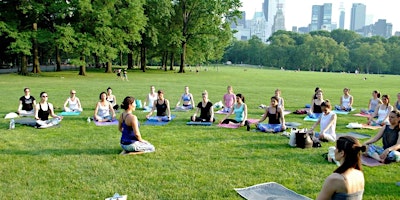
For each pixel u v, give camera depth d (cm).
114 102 1397
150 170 646
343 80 4366
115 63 8838
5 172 627
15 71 4303
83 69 3841
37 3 3394
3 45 4025
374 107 1344
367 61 11175
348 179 322
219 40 5228
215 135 937
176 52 5262
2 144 813
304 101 1823
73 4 3497
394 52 10981
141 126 1053
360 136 957
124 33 3900
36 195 530
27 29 3575
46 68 5584
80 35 3572
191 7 5019
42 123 1010
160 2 4347
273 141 874
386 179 609
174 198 525
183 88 2480
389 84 3628
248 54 13700
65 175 616
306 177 619
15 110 1320
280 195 534
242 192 545
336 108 1486
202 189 560
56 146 803
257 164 689
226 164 687
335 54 11612
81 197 525
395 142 710
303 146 808
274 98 990
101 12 3569
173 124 1091
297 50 11875
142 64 5259
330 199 330
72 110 1305
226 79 3888
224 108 1392
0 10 3497
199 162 697
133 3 3916
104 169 648
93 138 884
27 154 737
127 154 739
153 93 1419
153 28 4544
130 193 541
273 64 12644
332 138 871
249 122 1062
